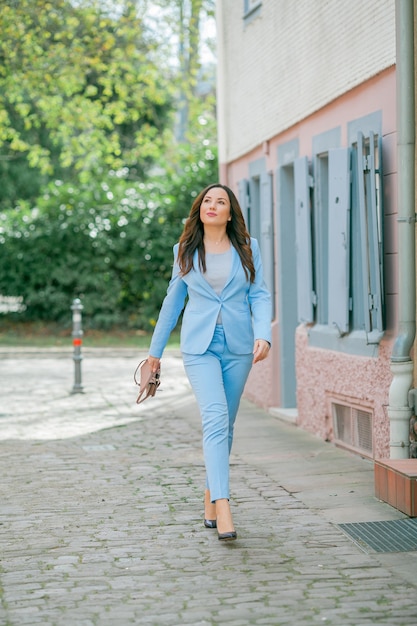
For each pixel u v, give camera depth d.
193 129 27.45
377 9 8.73
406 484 6.88
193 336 6.39
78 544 6.34
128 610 5.07
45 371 18.78
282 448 9.84
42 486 8.20
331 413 10.09
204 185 27.09
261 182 13.08
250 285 6.55
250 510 7.18
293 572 5.64
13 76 24.02
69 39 23.77
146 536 6.52
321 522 6.79
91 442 10.55
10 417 12.66
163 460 9.38
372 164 8.62
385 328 8.66
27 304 27.03
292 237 12.35
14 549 6.25
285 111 11.75
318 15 10.38
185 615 4.98
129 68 24.66
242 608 5.05
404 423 7.88
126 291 27.22
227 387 6.54
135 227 26.61
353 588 5.33
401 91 7.80
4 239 26.50
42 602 5.21
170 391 15.56
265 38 12.55
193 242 6.47
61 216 26.56
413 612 4.95
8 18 22.05
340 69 9.73
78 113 25.23
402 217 7.84
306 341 10.90
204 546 6.24
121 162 27.23
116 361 20.91
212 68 29.28
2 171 38.56
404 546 6.14
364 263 8.77
